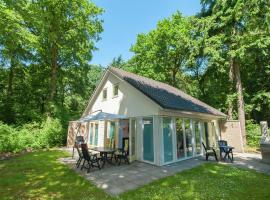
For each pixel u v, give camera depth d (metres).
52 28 21.86
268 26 18.00
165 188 7.21
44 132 18.94
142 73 32.22
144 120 12.59
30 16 13.47
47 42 22.36
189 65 24.64
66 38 22.14
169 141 12.08
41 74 26.97
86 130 20.52
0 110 23.98
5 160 12.53
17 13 11.96
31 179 8.42
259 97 21.58
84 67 26.67
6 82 26.61
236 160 12.88
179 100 15.45
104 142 17.00
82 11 22.59
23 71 25.64
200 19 21.88
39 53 23.30
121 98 15.09
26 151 16.31
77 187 7.40
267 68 22.97
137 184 7.73
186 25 28.34
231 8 19.80
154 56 31.22
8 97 25.23
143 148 12.46
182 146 13.23
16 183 7.88
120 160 11.70
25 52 23.12
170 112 12.23
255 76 24.33
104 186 7.50
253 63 23.52
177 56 31.36
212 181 8.05
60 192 6.88
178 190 6.98
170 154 11.98
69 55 24.75
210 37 21.56
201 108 16.55
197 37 22.73
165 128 11.97
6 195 6.61
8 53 21.61
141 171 9.82
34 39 13.54
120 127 14.94
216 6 20.78
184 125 13.77
